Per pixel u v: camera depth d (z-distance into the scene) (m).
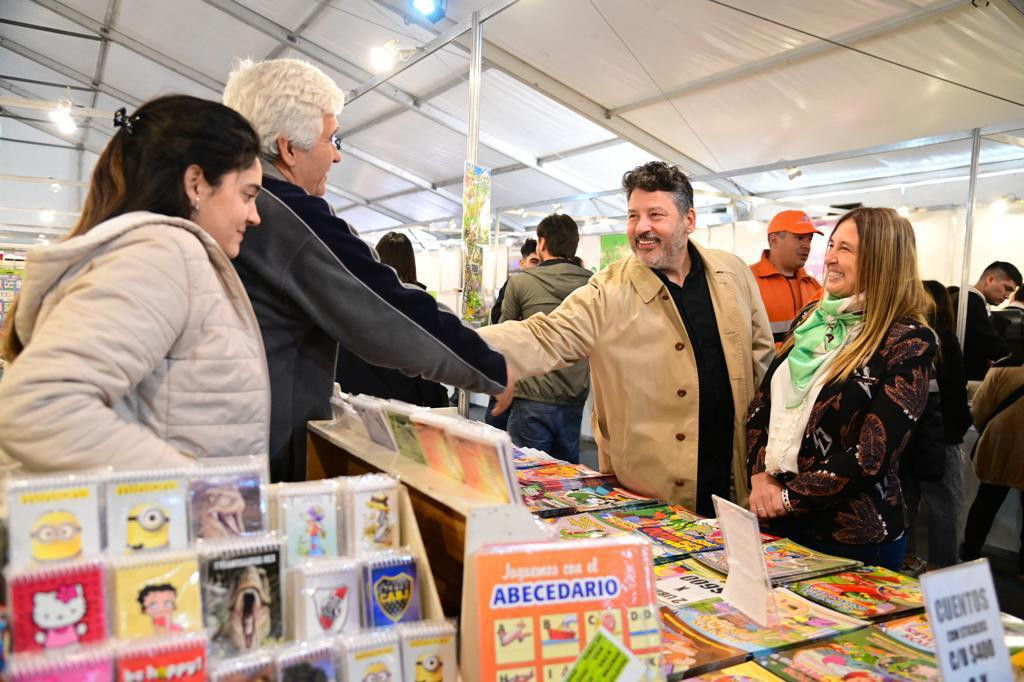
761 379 2.20
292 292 1.24
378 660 0.76
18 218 12.25
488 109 6.20
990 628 0.87
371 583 0.82
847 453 1.59
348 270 1.25
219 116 1.05
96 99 10.77
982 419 3.67
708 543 1.54
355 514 0.88
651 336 2.04
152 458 0.83
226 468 0.81
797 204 5.39
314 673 0.73
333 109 1.40
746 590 1.19
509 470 0.81
